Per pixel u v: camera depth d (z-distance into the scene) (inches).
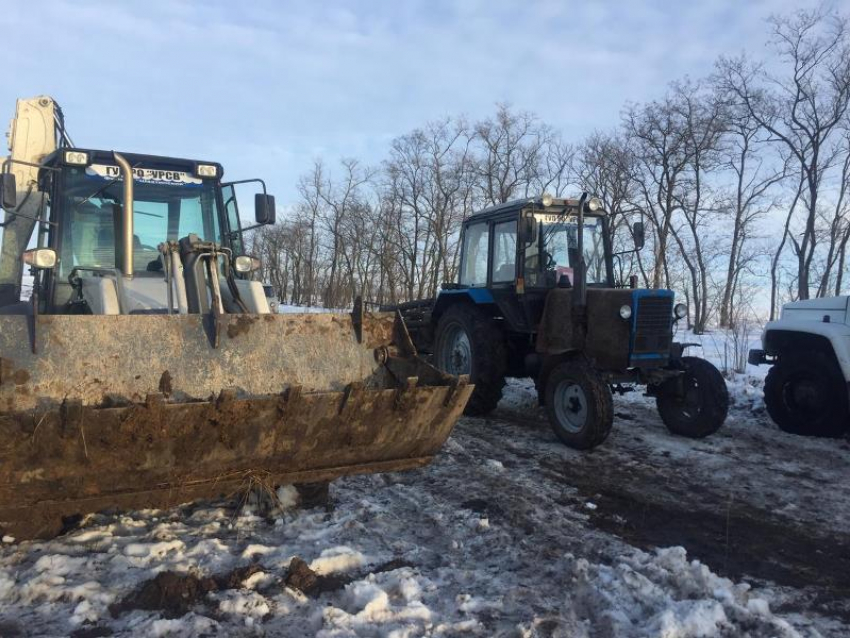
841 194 1107.3
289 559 145.8
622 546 159.5
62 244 212.2
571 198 301.4
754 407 327.0
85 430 125.4
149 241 225.8
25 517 134.3
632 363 253.1
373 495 193.0
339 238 1668.3
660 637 115.7
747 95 1151.6
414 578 137.9
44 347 140.8
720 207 1221.1
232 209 244.1
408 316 391.9
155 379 148.8
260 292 191.0
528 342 304.3
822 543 169.2
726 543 167.9
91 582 131.2
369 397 150.5
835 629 126.9
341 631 116.8
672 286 1343.5
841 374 272.1
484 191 1432.1
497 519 177.0
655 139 1208.8
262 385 159.9
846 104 1059.9
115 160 221.1
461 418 305.0
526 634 117.2
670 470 229.6
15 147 273.7
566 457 242.8
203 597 128.6
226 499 178.2
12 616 120.6
